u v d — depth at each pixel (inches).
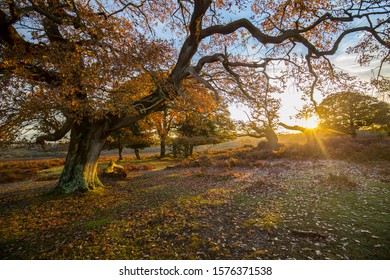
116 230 254.1
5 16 319.9
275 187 421.7
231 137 1440.7
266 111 377.4
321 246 193.9
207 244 208.4
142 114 444.8
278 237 214.4
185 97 333.4
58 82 312.0
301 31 360.5
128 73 308.8
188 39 406.9
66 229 268.1
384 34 334.6
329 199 330.0
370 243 194.5
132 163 1184.2
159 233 239.5
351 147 825.5
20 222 298.7
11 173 879.1
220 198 369.1
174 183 541.6
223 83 520.7
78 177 451.5
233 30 388.8
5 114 310.3
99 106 296.8
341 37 343.6
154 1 506.9
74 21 334.6
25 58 288.5
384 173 482.6
